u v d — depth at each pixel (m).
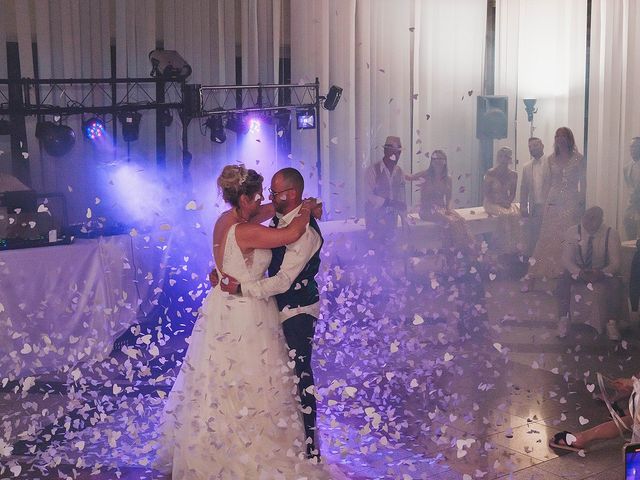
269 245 3.69
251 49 8.49
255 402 3.70
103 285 5.85
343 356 5.45
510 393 4.95
